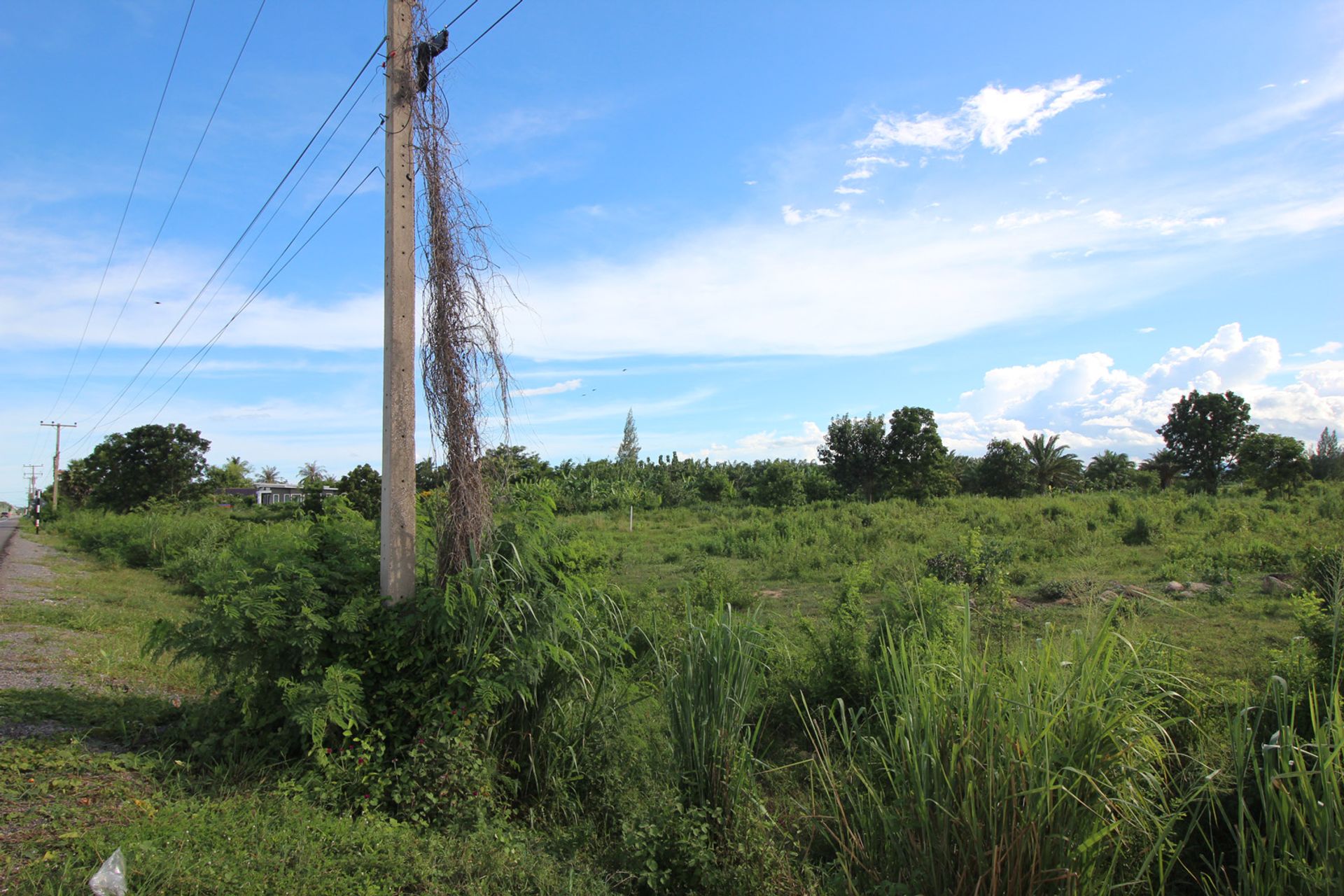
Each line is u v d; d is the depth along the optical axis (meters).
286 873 3.50
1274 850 3.36
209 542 19.52
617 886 4.14
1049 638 4.05
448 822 4.52
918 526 21.36
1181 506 23.80
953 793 3.58
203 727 5.33
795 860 4.29
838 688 6.64
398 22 5.95
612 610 6.05
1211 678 6.00
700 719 4.90
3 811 3.79
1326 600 6.49
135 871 3.28
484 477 5.95
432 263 5.86
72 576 18.27
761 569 16.86
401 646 5.25
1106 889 3.32
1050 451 50.44
